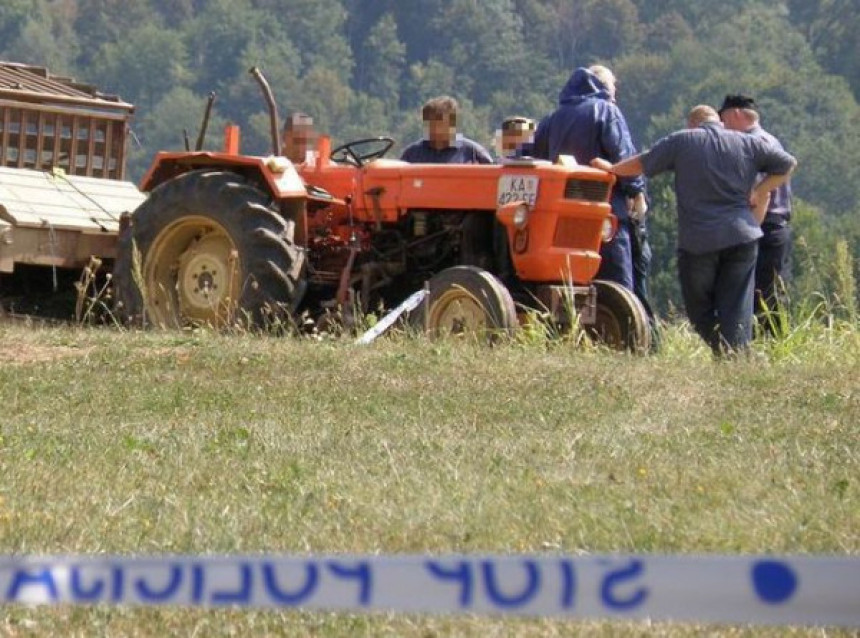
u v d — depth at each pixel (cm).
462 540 1311
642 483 1516
